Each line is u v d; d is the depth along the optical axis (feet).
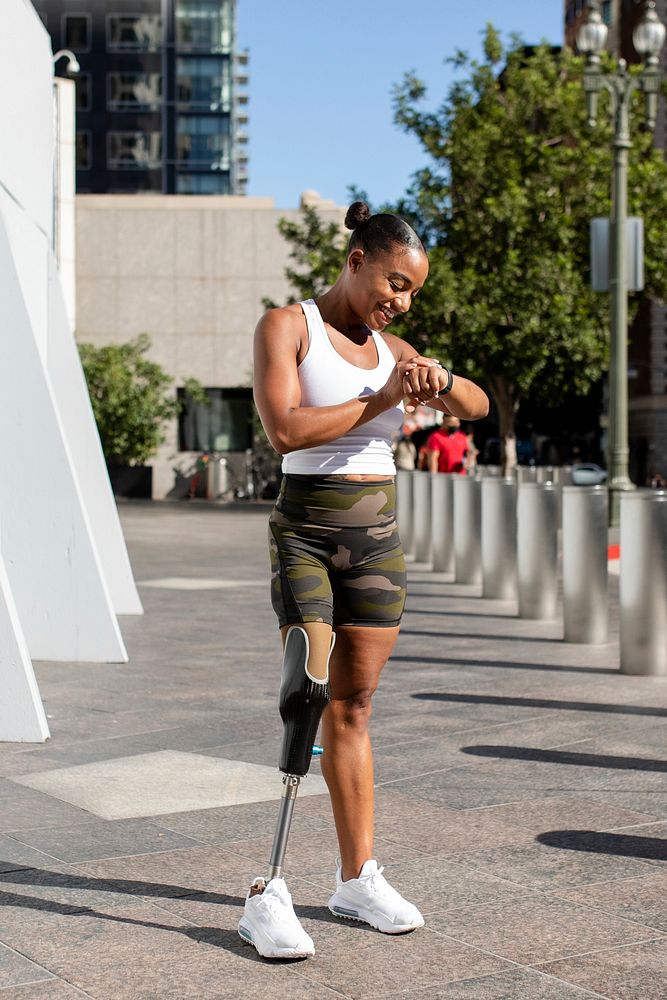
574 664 26.99
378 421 11.55
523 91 96.02
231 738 19.66
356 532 11.43
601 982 10.38
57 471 27.09
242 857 13.67
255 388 11.14
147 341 124.77
